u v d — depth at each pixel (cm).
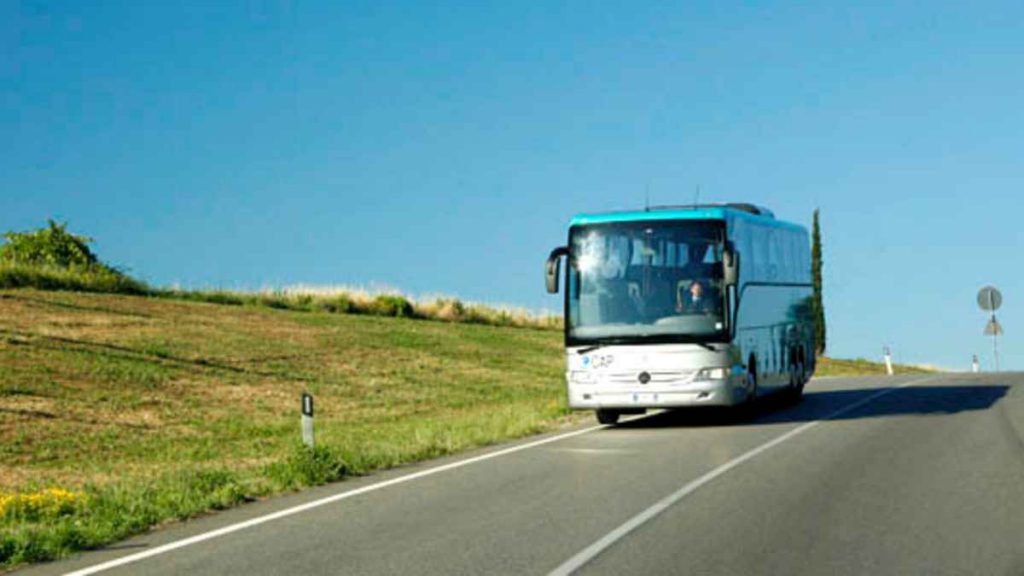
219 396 3047
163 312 4525
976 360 5481
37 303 4306
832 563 955
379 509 1304
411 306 5747
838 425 2228
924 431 2045
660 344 2256
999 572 913
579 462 1708
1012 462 1581
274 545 1103
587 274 2312
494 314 6041
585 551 1020
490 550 1035
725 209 2323
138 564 1038
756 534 1087
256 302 5366
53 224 5600
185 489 1467
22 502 1340
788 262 2869
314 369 3681
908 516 1170
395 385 3519
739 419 2467
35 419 2511
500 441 2133
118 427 2506
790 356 2825
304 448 1648
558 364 4362
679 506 1259
